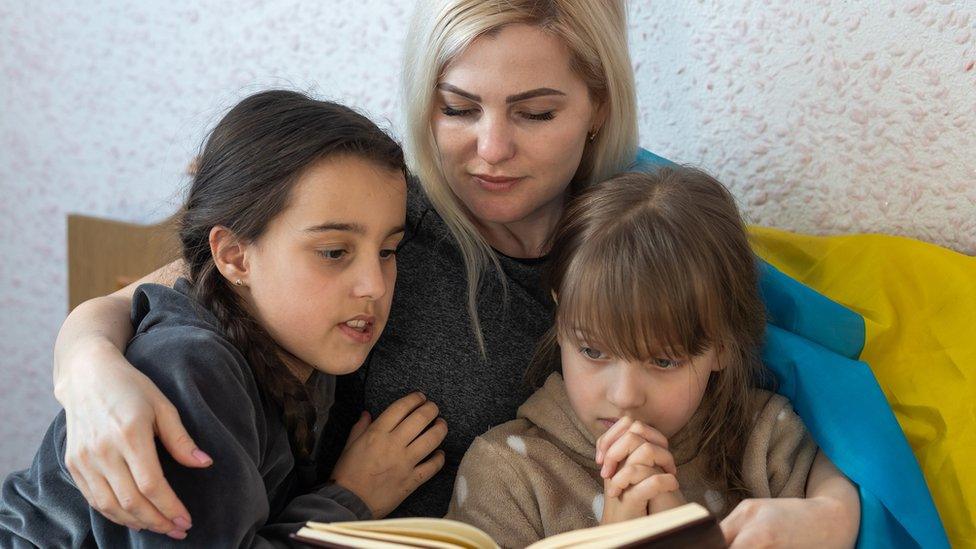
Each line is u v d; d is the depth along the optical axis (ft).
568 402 2.97
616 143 3.09
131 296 2.99
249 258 2.63
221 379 2.40
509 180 2.88
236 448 2.30
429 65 2.80
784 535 2.44
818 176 3.47
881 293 3.12
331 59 4.24
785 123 3.49
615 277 2.61
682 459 2.88
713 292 2.67
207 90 4.52
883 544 2.57
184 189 3.20
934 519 2.60
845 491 2.65
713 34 3.55
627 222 2.69
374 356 3.09
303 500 2.64
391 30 4.06
